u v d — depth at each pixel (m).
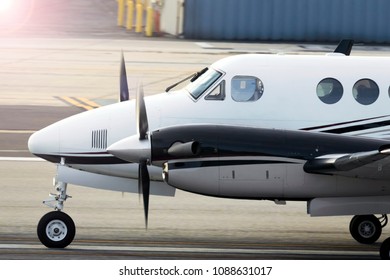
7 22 159.12
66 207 57.62
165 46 139.50
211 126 44.25
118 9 169.38
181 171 43.81
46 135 49.12
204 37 150.00
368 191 45.31
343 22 148.88
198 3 149.50
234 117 48.47
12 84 105.06
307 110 48.50
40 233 48.16
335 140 44.47
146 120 44.44
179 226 54.22
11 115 88.75
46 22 161.50
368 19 149.00
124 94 53.44
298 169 44.16
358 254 49.72
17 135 80.31
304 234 53.75
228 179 43.91
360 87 48.84
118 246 49.25
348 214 45.72
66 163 49.06
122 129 48.59
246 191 44.22
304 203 61.25
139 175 45.19
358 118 48.50
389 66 49.41
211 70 50.06
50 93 101.06
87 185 49.53
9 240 49.72
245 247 50.06
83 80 109.25
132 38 148.38
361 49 142.38
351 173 43.66
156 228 53.53
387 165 42.50
